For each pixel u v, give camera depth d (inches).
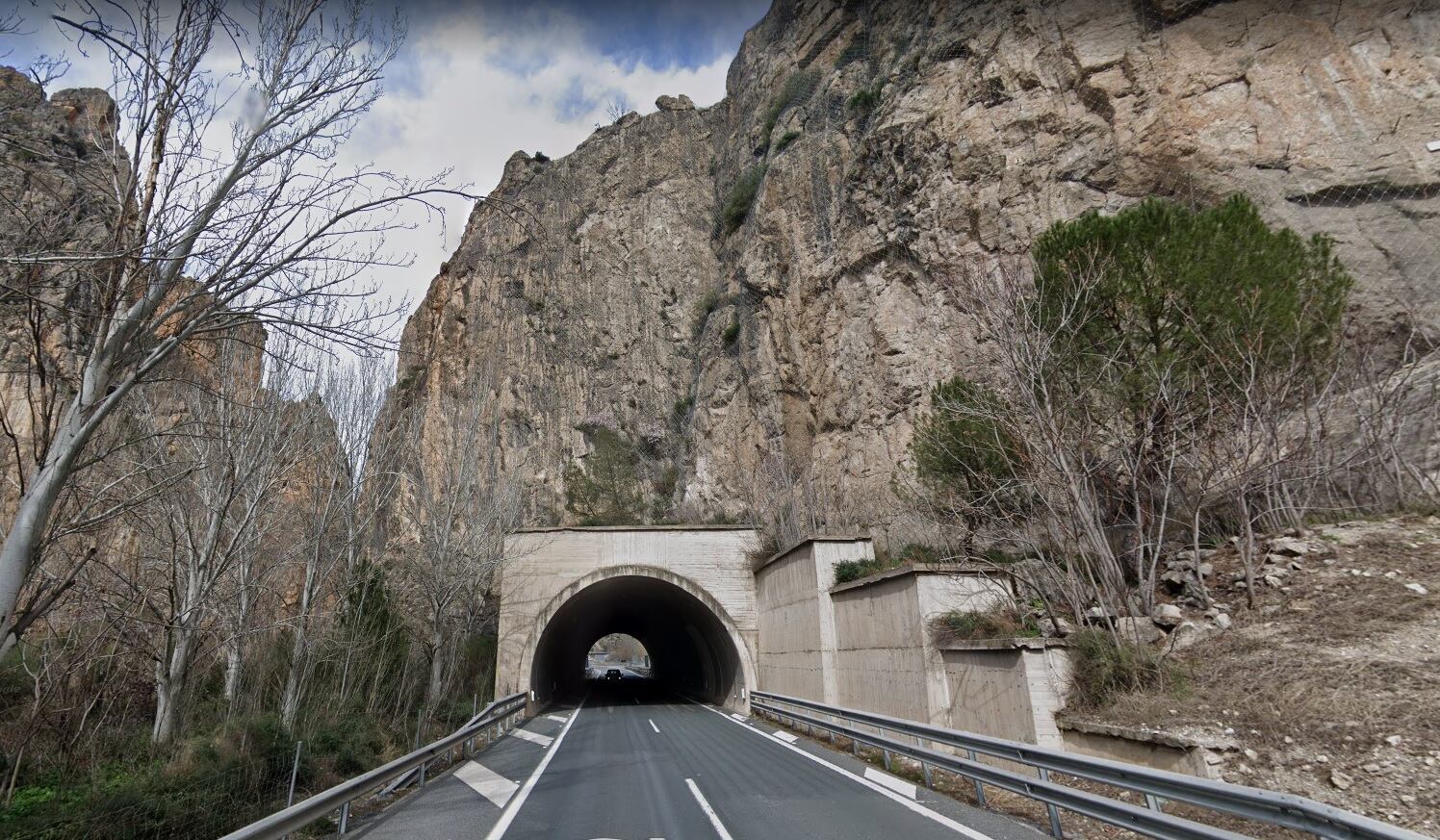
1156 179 972.6
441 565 961.5
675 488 1764.3
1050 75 1138.7
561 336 2130.9
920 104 1307.8
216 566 563.5
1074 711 387.2
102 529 511.5
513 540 1034.7
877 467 1146.0
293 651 657.0
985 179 1158.3
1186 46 1012.5
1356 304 658.2
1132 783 233.9
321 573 704.4
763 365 1549.0
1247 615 392.8
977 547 612.4
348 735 576.7
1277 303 472.7
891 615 570.6
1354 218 811.4
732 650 1019.3
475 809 347.9
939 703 494.0
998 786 300.4
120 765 442.0
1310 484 458.9
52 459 217.5
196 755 426.9
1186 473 476.4
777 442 1443.2
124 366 251.4
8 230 236.5
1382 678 292.4
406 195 313.4
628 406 1990.7
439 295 2351.1
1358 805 237.3
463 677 1074.7
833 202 1510.8
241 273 268.4
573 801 363.3
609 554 1029.2
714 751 552.4
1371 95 867.4
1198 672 358.3
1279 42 952.9
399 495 1115.9
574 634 1390.3
